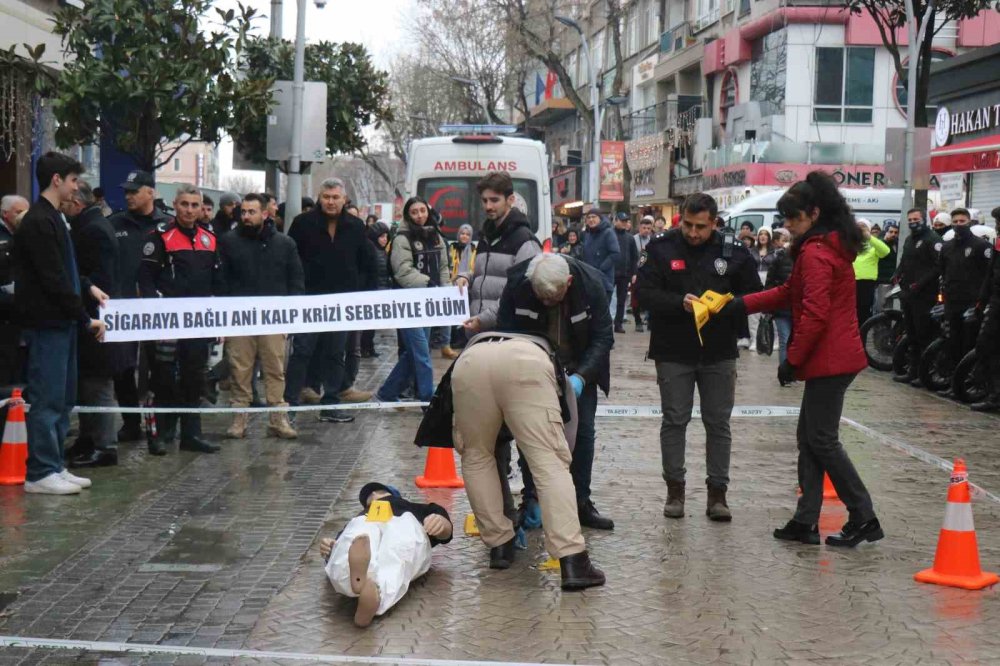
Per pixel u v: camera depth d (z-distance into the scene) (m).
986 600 5.94
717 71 41.09
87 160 18.33
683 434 7.56
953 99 25.47
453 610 5.69
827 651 5.18
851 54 35.19
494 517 6.37
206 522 7.22
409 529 5.88
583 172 56.62
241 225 9.88
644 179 46.78
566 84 42.38
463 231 14.27
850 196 23.11
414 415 11.32
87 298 8.80
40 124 14.52
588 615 5.63
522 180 16.36
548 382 6.11
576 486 7.22
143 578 6.09
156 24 12.28
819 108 35.31
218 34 12.66
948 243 13.65
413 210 11.71
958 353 13.59
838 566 6.52
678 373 7.46
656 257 7.43
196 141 14.03
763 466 9.24
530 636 5.33
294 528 7.11
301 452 9.46
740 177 34.47
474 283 7.98
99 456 8.77
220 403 11.98
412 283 11.50
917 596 5.99
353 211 16.75
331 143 19.08
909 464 9.48
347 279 10.83
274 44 17.31
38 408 7.83
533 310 6.40
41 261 7.56
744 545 6.93
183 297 9.31
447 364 15.60
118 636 5.24
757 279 7.46
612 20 42.88
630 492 8.27
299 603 5.75
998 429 11.36
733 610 5.73
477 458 6.37
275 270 9.93
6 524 7.09
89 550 6.58
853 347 6.81
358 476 8.59
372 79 18.86
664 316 7.43
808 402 6.91
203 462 9.01
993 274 12.39
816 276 6.71
